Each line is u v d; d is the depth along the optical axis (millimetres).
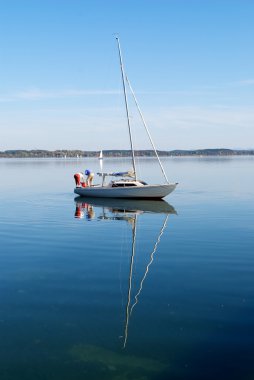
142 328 10586
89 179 43125
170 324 10781
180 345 9688
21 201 39625
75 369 8797
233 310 11625
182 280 14391
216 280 14320
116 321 11008
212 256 17750
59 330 10516
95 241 21203
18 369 8805
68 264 16688
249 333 10211
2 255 18297
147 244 20359
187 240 21109
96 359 9164
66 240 21453
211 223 26250
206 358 9133
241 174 83875
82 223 26875
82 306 12062
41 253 18641
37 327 10688
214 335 10141
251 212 30812
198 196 42312
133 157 39906
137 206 35406
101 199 40469
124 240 21391
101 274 15250
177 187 53094
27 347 9688
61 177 78625
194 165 144000
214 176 77250
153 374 8602
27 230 24406
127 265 16484
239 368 8758
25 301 12484
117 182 40469
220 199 39438
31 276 15062
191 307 11875
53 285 13977
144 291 13297
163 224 26250
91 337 10141
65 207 35188
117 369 8766
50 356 9297
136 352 9430
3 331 10484
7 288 13703
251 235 22094
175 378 8453
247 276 14742
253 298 12516
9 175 86125
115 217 29406
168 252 18609
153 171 97438
